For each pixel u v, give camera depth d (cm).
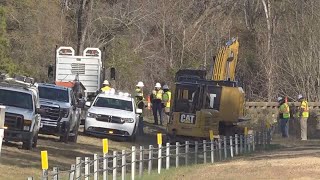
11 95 7919
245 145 9588
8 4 16938
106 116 10412
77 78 13312
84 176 5234
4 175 5956
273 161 7494
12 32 17000
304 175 6141
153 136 11856
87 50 13525
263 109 16725
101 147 9125
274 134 14000
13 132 7631
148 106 16512
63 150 8331
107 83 12606
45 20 17788
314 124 16012
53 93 9438
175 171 6744
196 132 9994
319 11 19938
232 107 10700
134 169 6047
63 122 9125
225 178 6159
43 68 17400
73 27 19000
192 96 10288
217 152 8581
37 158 7244
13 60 16825
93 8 18750
